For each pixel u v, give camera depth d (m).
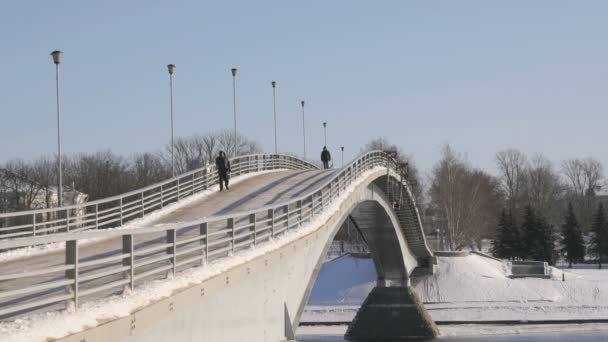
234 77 66.12
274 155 72.88
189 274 20.48
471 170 155.12
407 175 79.19
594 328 84.81
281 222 32.75
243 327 24.83
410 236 89.56
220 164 52.94
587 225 178.00
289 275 31.89
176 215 42.34
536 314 91.50
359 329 85.00
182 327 19.30
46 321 13.66
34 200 97.69
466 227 124.06
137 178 132.25
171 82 54.84
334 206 45.53
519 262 109.19
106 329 15.11
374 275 102.06
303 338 82.94
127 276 17.44
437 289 98.88
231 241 25.72
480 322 91.00
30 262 26.92
